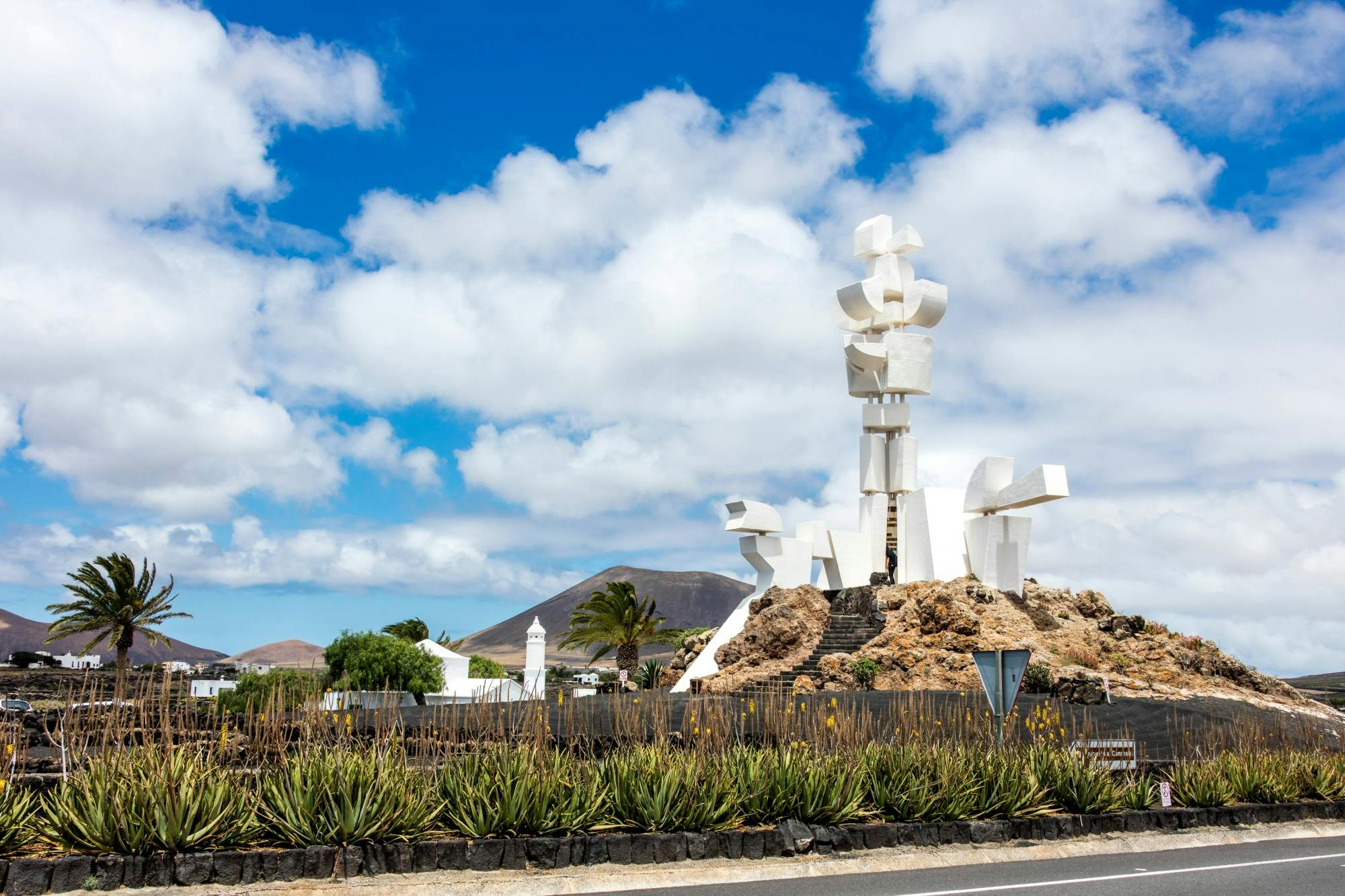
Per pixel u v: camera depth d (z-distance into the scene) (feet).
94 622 167.63
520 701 58.80
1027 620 120.78
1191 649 121.60
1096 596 131.34
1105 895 36.83
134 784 37.24
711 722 54.34
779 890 36.81
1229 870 42.55
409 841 38.50
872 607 130.11
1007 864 43.96
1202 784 57.06
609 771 45.39
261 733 46.32
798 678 114.62
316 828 37.96
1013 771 51.72
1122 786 56.49
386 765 41.75
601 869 39.14
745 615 136.36
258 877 35.55
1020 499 123.75
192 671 230.48
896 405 142.61
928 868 42.37
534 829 40.55
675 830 42.70
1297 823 57.11
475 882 36.42
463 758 45.19
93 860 34.24
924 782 49.44
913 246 145.69
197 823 36.86
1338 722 100.89
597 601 192.85
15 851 35.96
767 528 137.49
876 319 147.13
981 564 129.70
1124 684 106.01
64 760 43.34
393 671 145.38
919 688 106.01
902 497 141.08
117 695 46.37
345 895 34.45
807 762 48.65
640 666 196.13
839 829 44.57
